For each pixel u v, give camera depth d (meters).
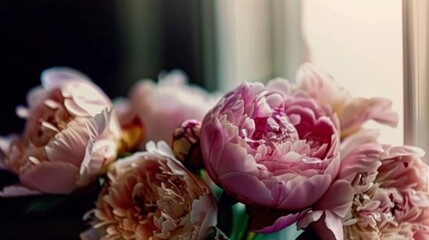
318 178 0.55
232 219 0.62
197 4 1.24
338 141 0.57
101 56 1.24
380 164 0.56
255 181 0.55
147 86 0.89
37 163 0.62
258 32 1.07
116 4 1.25
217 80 1.22
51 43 1.21
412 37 0.63
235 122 0.56
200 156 0.61
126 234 0.60
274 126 0.57
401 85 0.65
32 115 0.66
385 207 0.56
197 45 1.25
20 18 1.19
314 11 0.81
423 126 0.63
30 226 1.06
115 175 0.62
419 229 0.57
